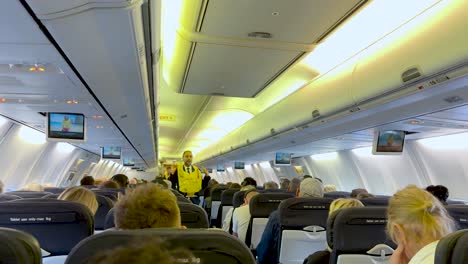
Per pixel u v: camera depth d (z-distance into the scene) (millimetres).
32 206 2943
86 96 6352
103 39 3682
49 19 3207
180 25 5023
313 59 7535
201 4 4145
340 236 2945
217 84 7750
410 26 4793
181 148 29203
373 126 7684
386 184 12695
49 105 7254
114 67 4621
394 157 11586
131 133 11727
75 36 3584
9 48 3973
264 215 5465
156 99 7891
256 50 5586
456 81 4336
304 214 4289
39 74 4965
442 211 1958
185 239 1608
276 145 12484
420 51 4500
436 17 4266
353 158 13852
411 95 5086
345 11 4270
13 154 11234
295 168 19922
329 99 6793
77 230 3025
